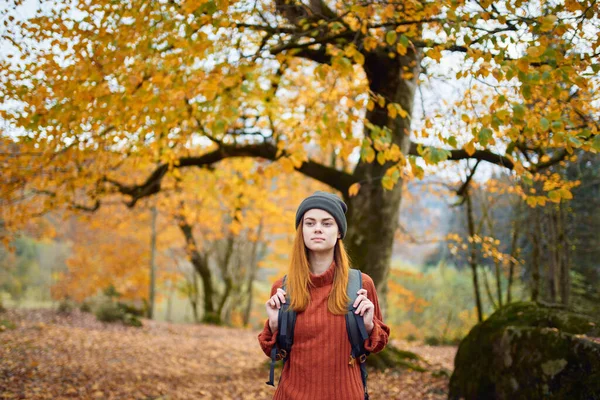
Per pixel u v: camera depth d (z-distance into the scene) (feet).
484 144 11.53
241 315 76.69
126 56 15.48
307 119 17.52
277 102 21.44
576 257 42.45
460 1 11.34
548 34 11.10
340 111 15.84
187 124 19.63
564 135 10.78
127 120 16.10
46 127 16.47
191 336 42.55
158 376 22.86
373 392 19.97
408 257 101.24
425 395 19.33
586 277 41.91
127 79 14.94
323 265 6.95
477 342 15.97
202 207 47.16
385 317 23.94
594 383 11.68
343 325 6.48
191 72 16.31
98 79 15.24
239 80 15.90
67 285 67.41
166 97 15.34
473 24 12.08
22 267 99.81
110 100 15.08
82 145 18.49
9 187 20.63
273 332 6.81
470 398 15.43
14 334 29.81
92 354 27.04
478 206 43.11
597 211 39.09
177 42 14.48
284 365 6.77
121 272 65.46
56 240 101.35
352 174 25.14
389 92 21.59
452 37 13.74
